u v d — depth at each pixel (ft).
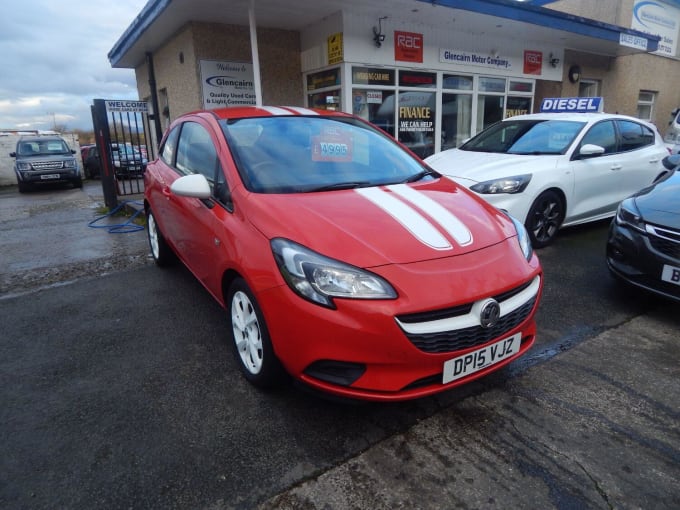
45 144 50.14
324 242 7.32
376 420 7.94
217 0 21.54
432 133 30.37
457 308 6.99
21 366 9.81
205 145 10.85
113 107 27.76
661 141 21.93
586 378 9.15
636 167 19.81
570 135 18.31
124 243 20.10
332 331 6.77
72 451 7.23
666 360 9.79
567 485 6.54
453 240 7.76
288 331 7.15
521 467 6.87
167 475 6.73
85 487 6.52
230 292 9.04
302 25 26.94
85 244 20.17
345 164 10.39
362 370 6.93
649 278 11.51
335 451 7.21
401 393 6.94
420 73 28.76
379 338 6.67
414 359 6.82
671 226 11.07
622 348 10.30
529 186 16.33
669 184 13.02
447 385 7.16
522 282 7.68
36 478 6.69
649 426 7.75
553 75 36.63
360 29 25.09
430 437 7.53
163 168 13.73
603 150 17.31
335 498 6.33
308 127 11.10
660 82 48.29
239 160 9.50
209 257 9.73
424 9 23.95
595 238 19.21
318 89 27.78
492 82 32.96
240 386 8.92
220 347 10.48
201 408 8.26
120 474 6.75
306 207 8.21
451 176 17.19
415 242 7.52
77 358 10.10
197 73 25.63
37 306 13.10
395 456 7.11
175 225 12.32
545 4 46.44
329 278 6.88
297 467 6.88
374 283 6.81
